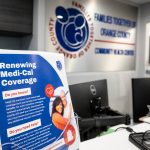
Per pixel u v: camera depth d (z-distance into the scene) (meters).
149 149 1.11
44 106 0.84
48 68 0.90
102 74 3.50
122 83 3.84
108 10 3.50
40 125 0.81
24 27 2.59
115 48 3.68
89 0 3.22
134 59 4.04
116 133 1.42
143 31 4.00
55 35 2.84
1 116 0.69
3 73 0.72
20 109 0.75
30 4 2.62
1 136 0.68
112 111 1.73
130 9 3.86
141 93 2.96
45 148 0.81
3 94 0.71
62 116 0.92
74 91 1.44
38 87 0.83
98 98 1.63
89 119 1.46
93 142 1.26
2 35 2.83
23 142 0.74
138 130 1.50
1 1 2.35
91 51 3.31
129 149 1.17
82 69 3.21
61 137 0.90
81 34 3.15
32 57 0.84
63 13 2.91
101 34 3.43
